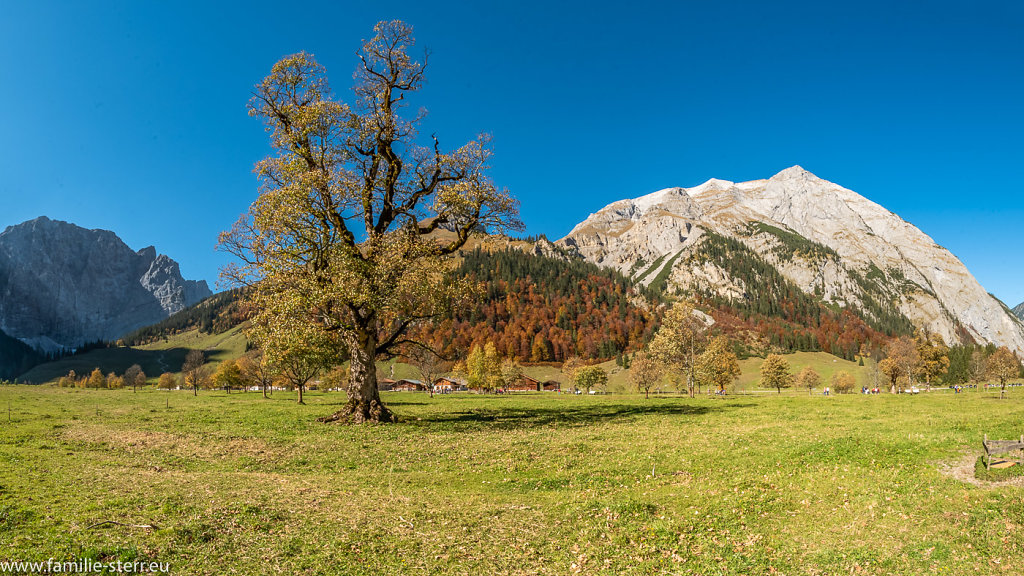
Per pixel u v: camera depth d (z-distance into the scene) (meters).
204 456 23.41
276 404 60.94
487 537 13.22
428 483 19.08
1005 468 17.83
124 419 38.78
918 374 130.38
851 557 11.80
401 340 38.78
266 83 36.78
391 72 39.72
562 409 51.44
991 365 113.50
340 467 21.62
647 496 17.02
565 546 12.80
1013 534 12.20
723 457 22.45
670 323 85.81
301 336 33.22
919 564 11.33
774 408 48.03
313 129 35.94
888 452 21.31
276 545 11.91
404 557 11.70
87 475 18.16
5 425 33.28
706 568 11.50
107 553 10.78
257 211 34.25
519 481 19.27
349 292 32.12
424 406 58.34
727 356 124.75
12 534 11.55
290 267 33.78
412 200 40.06
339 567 11.00
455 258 41.00
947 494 15.53
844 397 66.19
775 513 15.02
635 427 33.94
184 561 10.79
